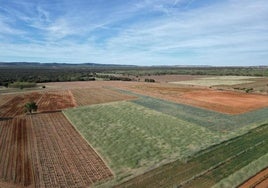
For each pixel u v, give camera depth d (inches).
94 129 1327.5
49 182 755.4
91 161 912.3
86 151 1014.4
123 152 993.5
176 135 1198.3
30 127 1386.6
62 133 1267.2
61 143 1111.6
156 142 1105.4
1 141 1139.9
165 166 838.5
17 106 2082.9
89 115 1670.8
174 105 1993.1
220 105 1973.4
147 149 1021.2
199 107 1898.4
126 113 1711.4
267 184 697.6
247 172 764.0
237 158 883.4
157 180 741.9
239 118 1515.7
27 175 803.4
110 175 798.5
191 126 1347.2
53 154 979.9
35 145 1086.4
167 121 1466.5
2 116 1705.2
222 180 719.1
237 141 1071.6
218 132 1222.9
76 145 1085.8
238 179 721.0
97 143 1103.6
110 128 1342.3
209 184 705.0
